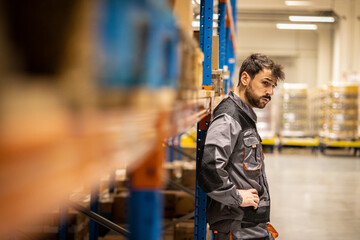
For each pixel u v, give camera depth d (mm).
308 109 17109
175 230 3896
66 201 2523
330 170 10570
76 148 228
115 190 4516
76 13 211
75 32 210
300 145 16344
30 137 176
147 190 677
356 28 16828
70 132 211
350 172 10250
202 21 2336
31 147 177
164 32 472
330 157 13812
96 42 231
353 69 16875
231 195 1866
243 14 18891
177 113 619
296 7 17281
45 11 192
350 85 14477
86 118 225
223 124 1938
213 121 1979
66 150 214
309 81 20328
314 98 17625
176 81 587
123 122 302
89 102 226
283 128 16375
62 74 201
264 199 2070
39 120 182
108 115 257
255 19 18953
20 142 169
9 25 167
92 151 257
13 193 172
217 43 2695
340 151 16078
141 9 341
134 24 314
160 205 692
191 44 856
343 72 16781
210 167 1866
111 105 260
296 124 16344
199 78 1362
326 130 14727
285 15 18625
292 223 5680
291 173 10023
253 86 2100
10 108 162
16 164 169
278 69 2082
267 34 20344
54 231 3049
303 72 20344
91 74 225
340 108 14469
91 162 258
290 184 8539
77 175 238
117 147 314
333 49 19078
